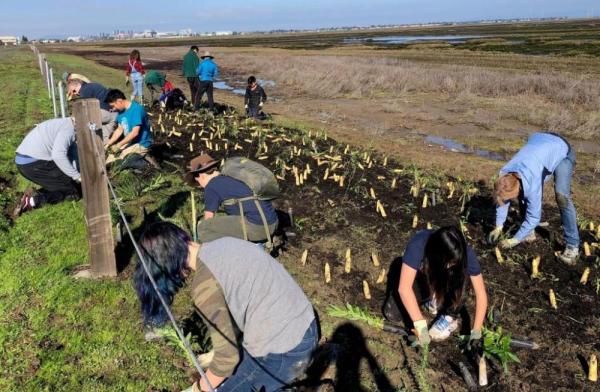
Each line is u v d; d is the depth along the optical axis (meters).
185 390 3.29
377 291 4.96
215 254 2.54
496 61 31.17
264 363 2.56
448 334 4.07
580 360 4.05
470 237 6.13
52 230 5.79
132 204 6.65
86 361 3.76
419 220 6.60
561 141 5.26
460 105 16.30
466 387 3.72
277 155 9.44
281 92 20.20
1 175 7.82
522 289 5.04
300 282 5.07
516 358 3.80
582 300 4.86
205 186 4.76
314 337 2.67
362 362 3.95
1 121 11.81
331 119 13.98
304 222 6.46
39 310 4.31
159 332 3.93
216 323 2.45
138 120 7.91
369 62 30.66
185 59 14.09
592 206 7.42
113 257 4.77
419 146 10.85
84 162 4.39
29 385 3.49
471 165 9.32
